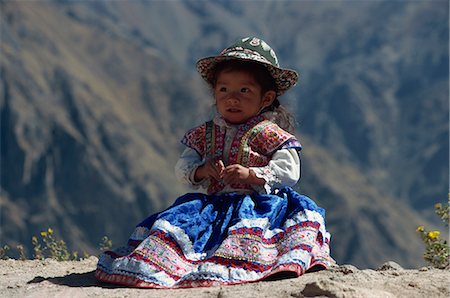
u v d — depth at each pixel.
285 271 6.11
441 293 5.68
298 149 6.88
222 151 6.91
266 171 6.63
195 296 5.68
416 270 6.54
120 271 6.21
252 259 6.18
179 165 7.06
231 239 6.27
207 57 6.89
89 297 5.84
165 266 6.19
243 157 6.79
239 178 6.57
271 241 6.41
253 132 6.86
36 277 6.70
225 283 6.02
